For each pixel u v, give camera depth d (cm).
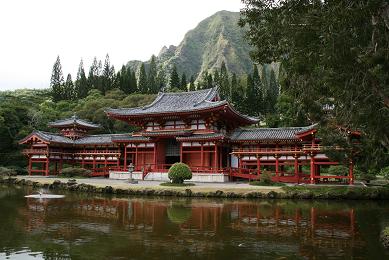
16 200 3281
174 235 1869
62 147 6475
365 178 4525
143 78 12838
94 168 6109
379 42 1673
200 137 5047
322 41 1608
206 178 4825
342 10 1481
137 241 1734
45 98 13162
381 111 1822
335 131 3291
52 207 2852
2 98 11038
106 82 12425
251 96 9875
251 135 5016
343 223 2244
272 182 4347
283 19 1747
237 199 3459
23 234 1870
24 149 7012
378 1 1466
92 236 1834
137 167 5541
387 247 1623
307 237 1845
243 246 1653
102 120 9262
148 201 3291
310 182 4322
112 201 3272
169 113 5281
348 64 1585
